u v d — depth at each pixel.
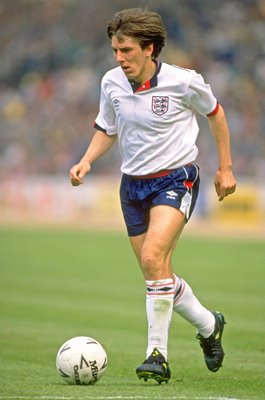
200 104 18.53
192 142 18.72
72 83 109.81
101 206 96.50
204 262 55.72
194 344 26.80
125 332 29.55
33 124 108.94
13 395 16.72
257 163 91.19
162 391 17.20
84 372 18.09
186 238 76.31
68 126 105.56
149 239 17.94
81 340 18.44
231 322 31.52
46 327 30.75
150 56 18.14
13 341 27.33
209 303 36.97
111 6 111.94
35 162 104.75
